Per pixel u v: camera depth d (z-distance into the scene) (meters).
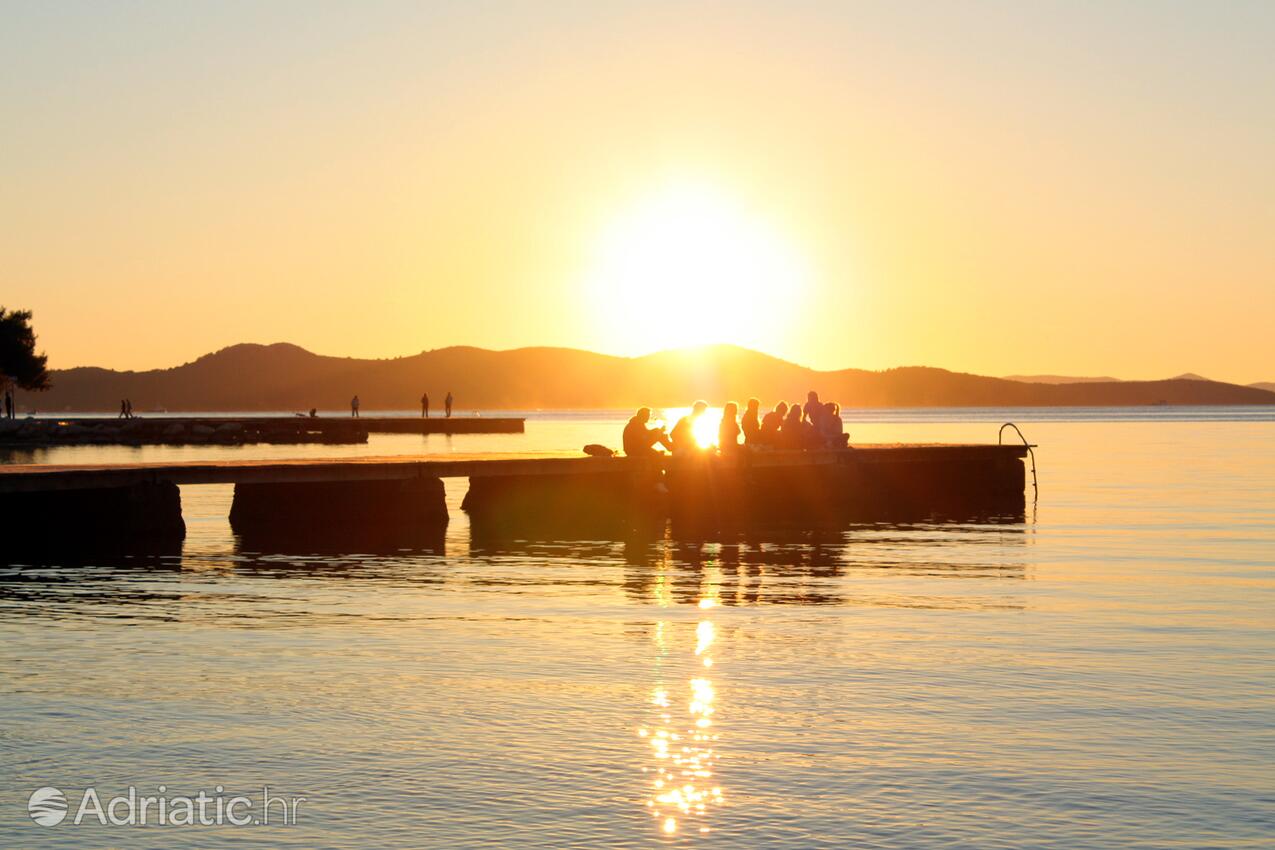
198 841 9.02
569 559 24.86
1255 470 57.50
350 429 113.50
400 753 10.94
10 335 129.62
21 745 11.21
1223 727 11.67
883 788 10.01
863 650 15.17
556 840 8.97
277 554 25.70
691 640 15.81
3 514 28.47
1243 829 9.15
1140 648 15.28
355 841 8.98
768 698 12.74
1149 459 69.00
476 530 31.56
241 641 15.78
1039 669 14.08
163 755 10.91
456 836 9.05
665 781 10.19
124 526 27.89
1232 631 16.41
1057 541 28.25
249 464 29.91
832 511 37.88
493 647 15.37
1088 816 9.40
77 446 97.06
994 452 42.56
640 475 34.16
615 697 12.80
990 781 10.16
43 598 19.50
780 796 9.84
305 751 11.00
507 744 11.18
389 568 23.47
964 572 22.61
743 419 38.81
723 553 26.00
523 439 108.31
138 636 16.16
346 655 14.91
